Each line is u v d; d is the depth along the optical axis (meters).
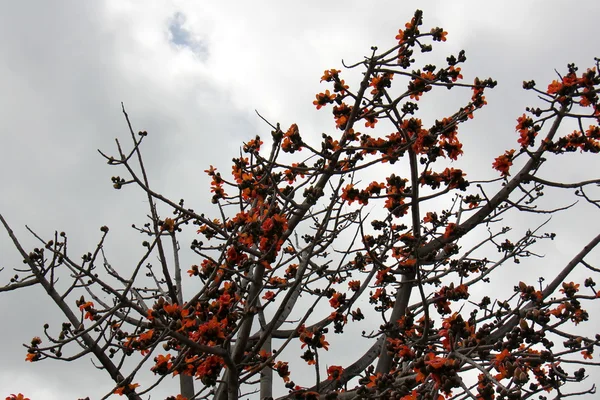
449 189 4.95
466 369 3.64
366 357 4.95
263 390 4.96
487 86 4.83
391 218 5.05
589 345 4.07
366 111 5.04
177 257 5.55
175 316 3.57
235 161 4.73
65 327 4.23
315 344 3.88
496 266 5.53
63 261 4.27
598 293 4.46
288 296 3.94
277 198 4.64
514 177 4.97
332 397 3.97
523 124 4.90
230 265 4.07
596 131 4.85
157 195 3.96
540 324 3.99
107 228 4.18
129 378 3.40
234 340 5.53
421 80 4.63
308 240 6.11
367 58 4.47
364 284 4.79
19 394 3.93
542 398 4.24
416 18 4.76
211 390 4.46
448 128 4.84
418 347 4.20
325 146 4.43
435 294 5.16
